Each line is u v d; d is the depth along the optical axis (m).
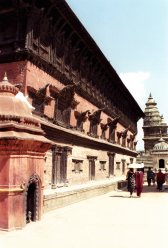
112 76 28.56
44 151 11.41
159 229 10.68
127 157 37.81
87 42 21.00
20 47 14.66
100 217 12.91
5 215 9.56
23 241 8.50
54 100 17.48
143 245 8.46
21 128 10.28
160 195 22.98
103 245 8.34
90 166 23.50
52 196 14.66
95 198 20.45
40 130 11.32
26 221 10.77
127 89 34.50
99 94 26.45
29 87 14.56
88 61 23.16
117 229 10.54
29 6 14.66
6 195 9.64
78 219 12.32
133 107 41.72
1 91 10.98
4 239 8.64
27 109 11.33
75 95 20.80
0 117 10.19
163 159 52.16
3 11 15.24
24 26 14.88
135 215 13.57
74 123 20.58
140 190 21.62
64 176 18.17
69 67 19.70
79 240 8.84
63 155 18.19
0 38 15.31
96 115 24.38
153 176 34.97
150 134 84.62
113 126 30.36
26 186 10.23
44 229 10.09
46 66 16.33
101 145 26.00
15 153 9.96
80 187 19.56
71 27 18.48
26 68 14.50
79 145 21.05
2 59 14.90
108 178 28.17
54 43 17.50
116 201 18.81
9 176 9.72
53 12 16.66
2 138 9.65
